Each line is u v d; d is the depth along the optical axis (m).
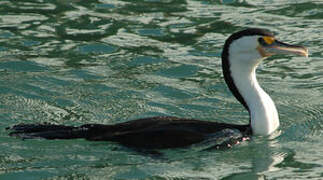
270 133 23.22
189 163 21.30
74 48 31.02
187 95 27.00
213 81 28.28
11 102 25.88
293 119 25.03
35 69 28.81
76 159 21.30
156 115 25.28
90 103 26.08
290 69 29.73
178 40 32.06
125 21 33.97
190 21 34.03
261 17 34.56
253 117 23.00
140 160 21.33
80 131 22.50
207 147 21.95
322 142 23.08
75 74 28.52
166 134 22.00
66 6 35.62
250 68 23.08
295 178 20.30
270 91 27.55
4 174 20.30
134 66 29.52
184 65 29.59
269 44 22.64
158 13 35.00
